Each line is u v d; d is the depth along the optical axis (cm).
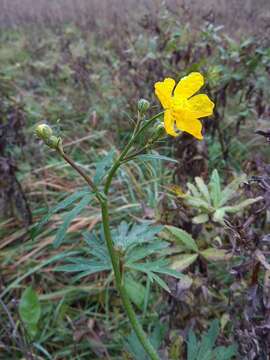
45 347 22
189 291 18
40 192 30
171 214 19
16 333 20
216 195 18
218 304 20
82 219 27
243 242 16
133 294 22
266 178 16
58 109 38
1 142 27
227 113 34
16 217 29
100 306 24
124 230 15
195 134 13
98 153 34
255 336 16
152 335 18
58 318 23
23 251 26
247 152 31
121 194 30
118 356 21
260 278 19
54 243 12
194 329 19
